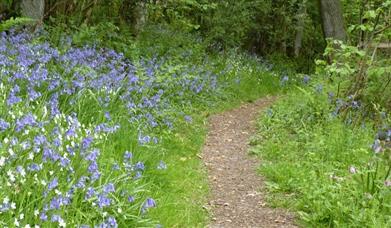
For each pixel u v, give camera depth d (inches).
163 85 382.9
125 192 192.7
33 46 330.3
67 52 348.2
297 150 316.5
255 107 505.4
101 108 266.4
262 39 860.6
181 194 238.7
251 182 272.5
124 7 518.0
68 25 455.8
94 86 287.0
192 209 224.5
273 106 456.4
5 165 162.4
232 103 487.5
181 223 206.7
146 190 204.8
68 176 178.1
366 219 202.4
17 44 327.6
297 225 218.4
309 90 453.7
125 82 320.5
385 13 383.6
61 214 159.0
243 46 838.5
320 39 908.6
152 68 408.8
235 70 596.7
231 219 222.7
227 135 375.6
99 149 215.0
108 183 186.4
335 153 290.5
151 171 235.9
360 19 402.0
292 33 884.6
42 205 158.1
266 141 347.3
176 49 535.5
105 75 311.3
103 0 518.6
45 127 205.8
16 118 197.8
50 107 229.1
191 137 338.3
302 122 362.9
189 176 266.1
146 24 570.6
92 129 231.9
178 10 660.1
